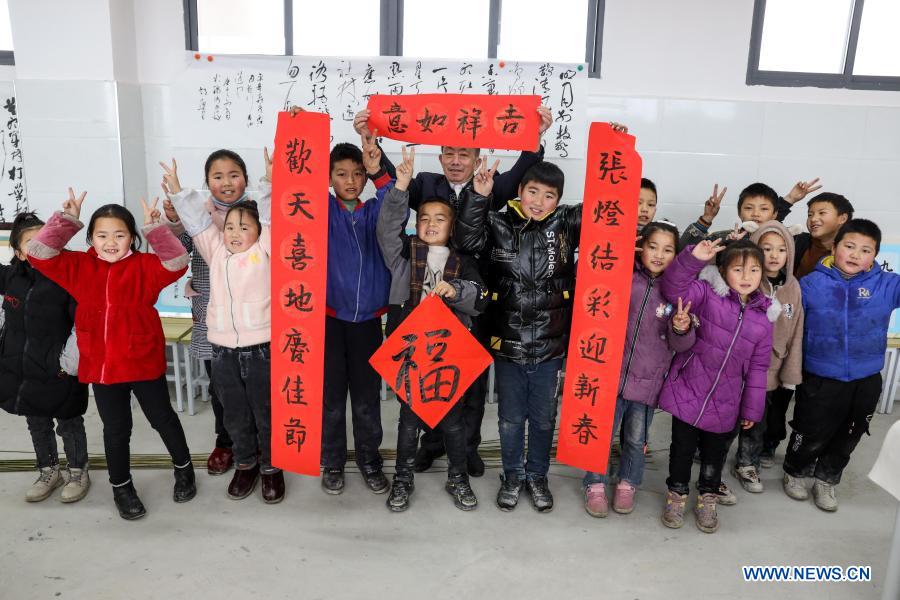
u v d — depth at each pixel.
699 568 2.06
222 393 2.26
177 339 2.99
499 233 2.18
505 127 2.05
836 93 3.28
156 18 3.19
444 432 2.31
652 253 2.17
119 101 3.10
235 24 3.21
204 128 3.21
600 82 3.22
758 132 3.29
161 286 2.17
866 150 3.33
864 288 2.29
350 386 2.35
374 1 3.18
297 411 2.14
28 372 2.16
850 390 2.31
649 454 2.83
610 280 2.08
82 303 2.10
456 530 2.23
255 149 3.23
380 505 2.37
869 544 2.21
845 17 3.24
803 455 2.43
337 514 2.31
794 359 2.36
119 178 3.17
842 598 1.94
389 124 2.08
